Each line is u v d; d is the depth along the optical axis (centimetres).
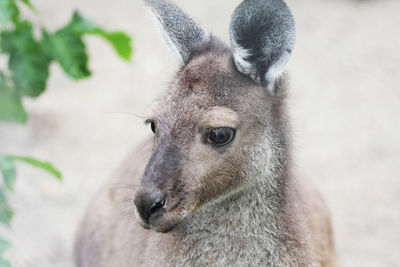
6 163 792
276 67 920
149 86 2275
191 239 970
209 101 888
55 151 1906
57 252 1480
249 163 921
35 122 2039
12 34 851
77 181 1773
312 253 1000
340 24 2648
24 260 1440
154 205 847
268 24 909
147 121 927
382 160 1877
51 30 2528
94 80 2320
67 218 1606
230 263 971
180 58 952
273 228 961
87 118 2088
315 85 2272
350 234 1591
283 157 958
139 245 1051
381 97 2206
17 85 855
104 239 1186
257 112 916
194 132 877
